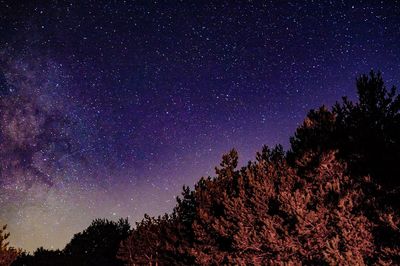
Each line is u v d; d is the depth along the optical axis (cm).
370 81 842
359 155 786
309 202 655
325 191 672
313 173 738
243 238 667
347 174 737
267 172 792
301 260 633
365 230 578
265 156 894
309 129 883
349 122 860
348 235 579
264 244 658
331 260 572
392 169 768
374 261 591
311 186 709
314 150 820
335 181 672
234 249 748
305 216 598
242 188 820
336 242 570
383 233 605
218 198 886
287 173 756
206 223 812
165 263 890
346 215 592
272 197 708
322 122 883
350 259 554
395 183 720
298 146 888
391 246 596
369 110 831
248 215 704
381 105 823
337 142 829
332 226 613
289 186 707
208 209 859
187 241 876
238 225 726
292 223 665
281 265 605
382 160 780
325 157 723
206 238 781
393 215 606
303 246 630
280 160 841
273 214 718
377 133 808
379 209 634
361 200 638
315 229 609
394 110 809
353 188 670
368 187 693
